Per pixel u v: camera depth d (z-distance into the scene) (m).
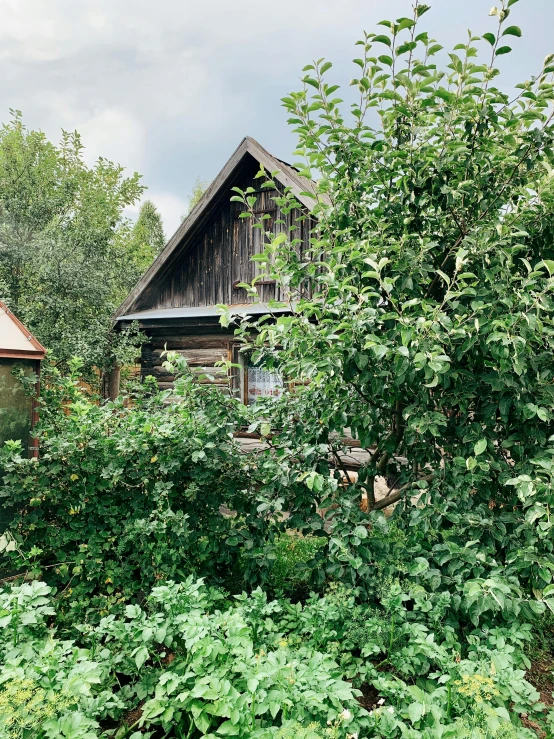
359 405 3.50
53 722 1.93
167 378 9.41
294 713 2.11
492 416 3.16
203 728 2.03
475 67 2.95
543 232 3.31
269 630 2.78
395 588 2.72
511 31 2.82
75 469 3.75
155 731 2.38
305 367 3.17
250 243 9.09
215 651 2.28
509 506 3.23
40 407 4.36
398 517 3.38
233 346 8.56
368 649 2.57
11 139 15.95
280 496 3.53
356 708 2.19
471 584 2.50
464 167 3.24
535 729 2.51
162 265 9.57
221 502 3.80
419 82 3.12
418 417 3.11
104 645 3.02
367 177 3.43
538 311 2.76
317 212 3.72
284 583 3.96
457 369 3.10
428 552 2.98
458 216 3.42
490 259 3.14
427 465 3.80
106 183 18.41
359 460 6.14
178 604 2.64
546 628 3.39
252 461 3.79
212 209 9.35
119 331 10.56
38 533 3.78
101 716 2.40
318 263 3.28
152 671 2.66
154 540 3.61
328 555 3.21
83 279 11.80
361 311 3.01
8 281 12.66
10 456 3.67
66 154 17.69
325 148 3.48
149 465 3.77
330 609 2.75
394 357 3.03
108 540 3.74
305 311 3.28
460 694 2.27
